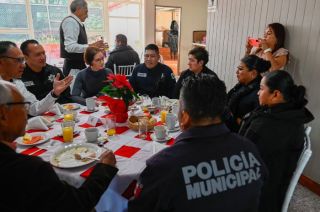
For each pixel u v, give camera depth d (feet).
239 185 2.68
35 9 17.48
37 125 5.97
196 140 2.73
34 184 2.69
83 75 9.62
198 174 2.56
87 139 5.41
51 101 6.77
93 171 3.83
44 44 18.22
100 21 20.06
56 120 6.70
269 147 4.63
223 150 2.75
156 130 5.45
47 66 8.68
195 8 24.21
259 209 4.75
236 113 7.33
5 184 2.58
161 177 2.56
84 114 7.18
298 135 4.64
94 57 9.36
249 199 2.77
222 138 2.82
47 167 2.92
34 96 7.55
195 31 23.34
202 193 2.52
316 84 8.06
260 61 7.06
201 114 2.78
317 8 7.82
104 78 9.73
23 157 2.80
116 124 6.46
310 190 8.27
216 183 2.58
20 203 2.64
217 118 2.87
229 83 12.67
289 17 8.86
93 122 6.40
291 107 4.73
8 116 2.93
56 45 18.42
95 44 10.21
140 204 2.65
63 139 5.54
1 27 16.98
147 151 5.03
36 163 2.82
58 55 18.25
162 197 2.51
